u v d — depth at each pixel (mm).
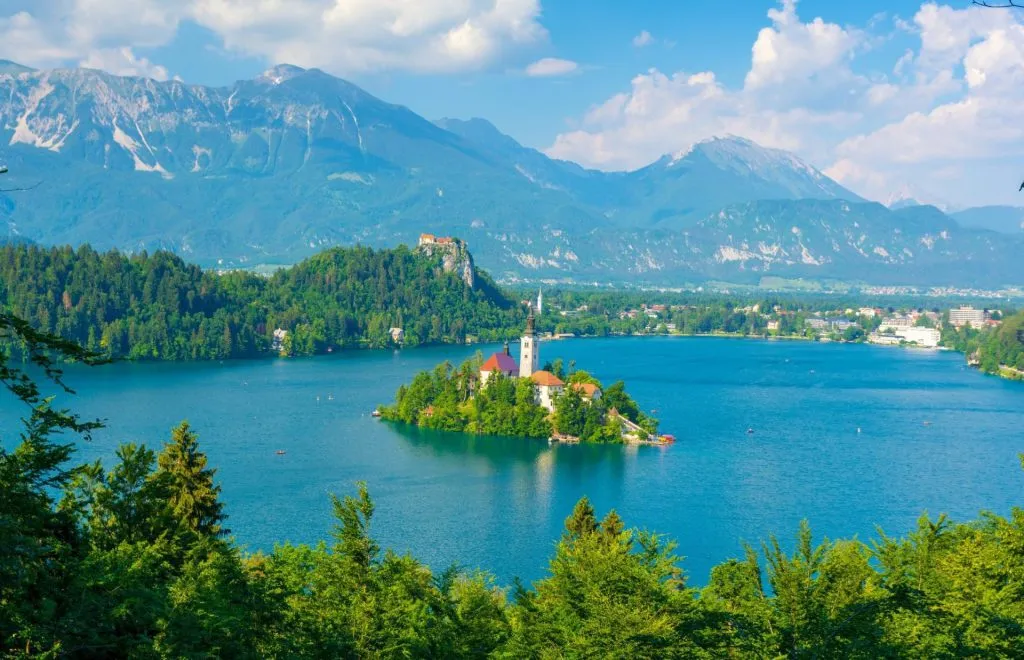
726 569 73875
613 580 65438
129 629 49406
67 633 43812
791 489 198500
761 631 60375
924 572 74500
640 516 175875
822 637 58250
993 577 69938
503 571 143375
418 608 69125
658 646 59781
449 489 195250
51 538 46312
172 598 56188
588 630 62031
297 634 62875
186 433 90938
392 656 63312
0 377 40281
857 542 83438
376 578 70938
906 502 188125
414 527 166375
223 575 63656
